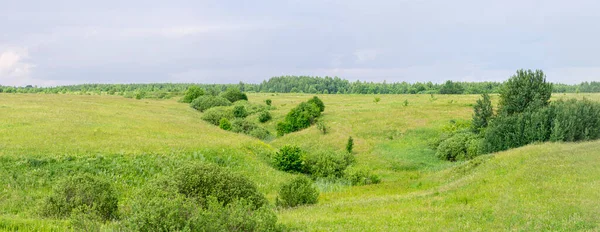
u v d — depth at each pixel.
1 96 61.34
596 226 10.81
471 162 26.14
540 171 18.34
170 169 25.02
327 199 21.97
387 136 46.44
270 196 23.00
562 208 12.86
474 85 150.50
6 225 10.56
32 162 22.00
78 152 24.73
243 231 8.91
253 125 53.78
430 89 153.50
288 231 11.20
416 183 26.22
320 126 48.91
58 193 13.77
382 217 14.21
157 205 8.21
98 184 14.01
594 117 28.78
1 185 19.08
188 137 35.56
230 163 28.67
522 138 30.09
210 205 9.16
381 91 178.00
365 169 29.95
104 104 63.25
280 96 117.06
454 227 12.12
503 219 12.57
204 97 79.31
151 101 81.81
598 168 17.86
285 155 31.53
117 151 26.05
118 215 13.21
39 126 32.91
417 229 12.05
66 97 70.81
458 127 43.84
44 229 10.59
